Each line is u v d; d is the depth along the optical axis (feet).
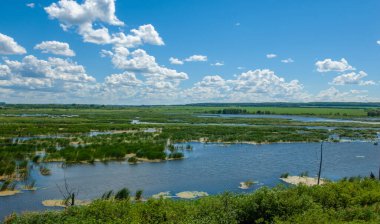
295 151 202.80
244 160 169.27
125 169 141.79
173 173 136.87
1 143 188.85
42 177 124.26
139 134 252.83
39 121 358.64
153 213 59.88
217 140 240.53
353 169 154.61
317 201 70.44
